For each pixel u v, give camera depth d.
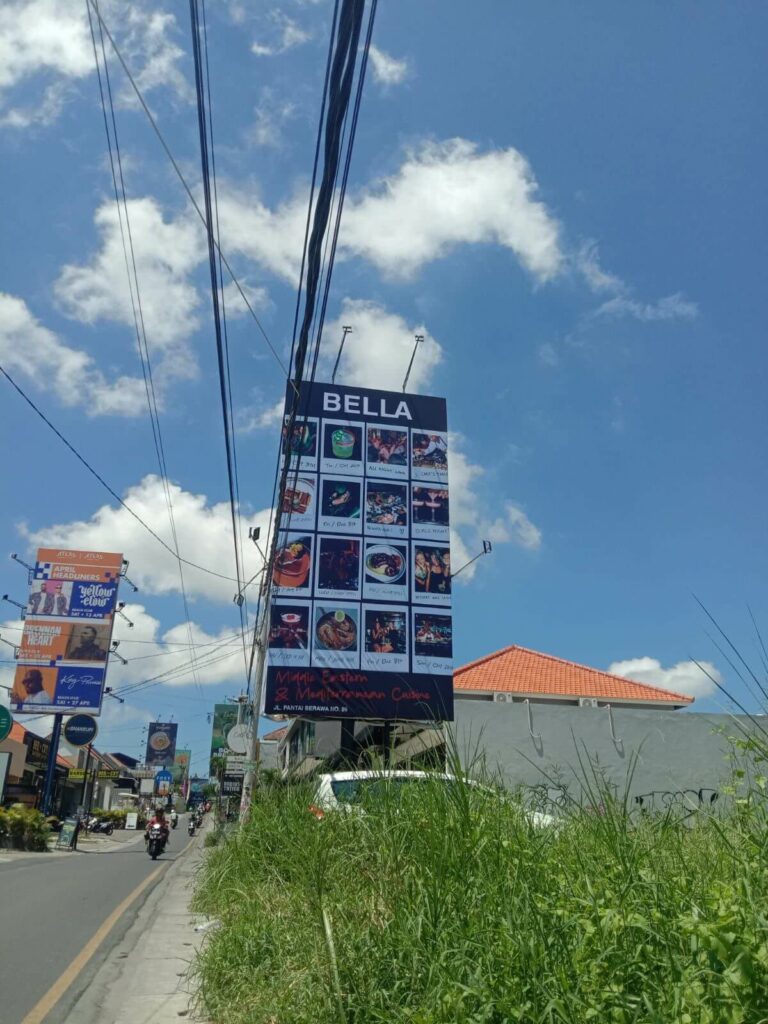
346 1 5.41
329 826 6.84
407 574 25.70
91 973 7.39
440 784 5.79
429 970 4.03
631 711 20.28
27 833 26.92
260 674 17.98
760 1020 2.67
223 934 6.69
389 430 27.00
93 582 47.09
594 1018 3.14
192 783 84.88
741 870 3.67
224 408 9.27
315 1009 4.51
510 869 4.62
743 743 4.45
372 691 24.36
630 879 3.91
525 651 30.19
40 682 45.28
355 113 5.99
